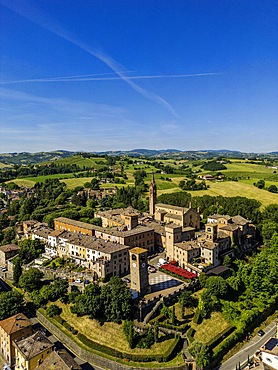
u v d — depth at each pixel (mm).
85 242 156375
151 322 111000
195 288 131875
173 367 96188
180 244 154875
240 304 126438
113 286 116938
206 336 109562
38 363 94000
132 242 161250
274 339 97750
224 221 184500
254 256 170750
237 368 97750
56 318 121312
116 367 98750
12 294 127375
